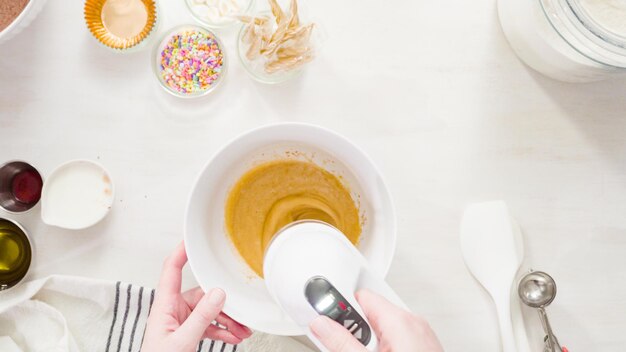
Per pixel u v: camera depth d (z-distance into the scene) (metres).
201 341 0.79
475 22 0.81
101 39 0.79
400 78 0.80
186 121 0.80
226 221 0.77
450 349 0.80
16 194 0.81
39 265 0.81
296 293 0.60
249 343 0.79
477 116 0.81
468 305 0.81
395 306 0.60
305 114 0.80
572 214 0.81
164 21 0.81
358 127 0.80
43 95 0.81
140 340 0.80
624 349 0.81
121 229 0.81
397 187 0.81
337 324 0.58
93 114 0.81
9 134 0.81
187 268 0.81
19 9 0.79
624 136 0.81
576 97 0.81
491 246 0.79
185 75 0.80
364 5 0.80
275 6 0.75
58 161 0.81
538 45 0.76
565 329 0.81
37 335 0.79
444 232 0.81
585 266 0.81
